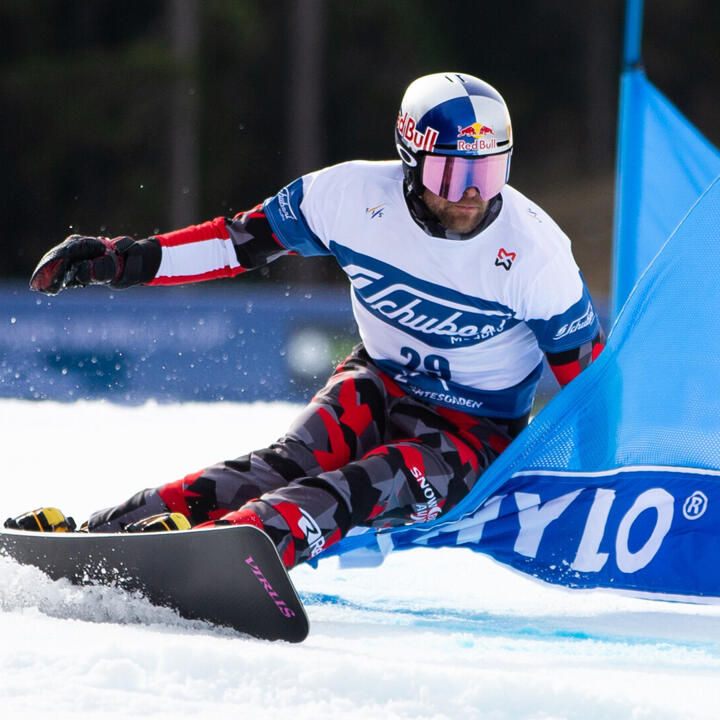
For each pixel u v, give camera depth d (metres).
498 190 11.45
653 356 12.01
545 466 12.38
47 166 84.81
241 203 87.81
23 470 21.84
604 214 90.56
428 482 11.95
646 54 100.75
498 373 12.66
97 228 84.50
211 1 88.50
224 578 9.95
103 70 85.19
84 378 38.16
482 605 12.70
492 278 11.73
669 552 12.34
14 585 10.47
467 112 11.28
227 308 39.41
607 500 12.43
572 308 11.90
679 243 11.70
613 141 96.69
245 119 88.69
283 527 10.71
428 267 11.84
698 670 9.73
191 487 12.19
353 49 94.00
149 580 10.18
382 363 13.02
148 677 8.06
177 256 12.66
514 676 8.08
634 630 11.55
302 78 85.94
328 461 12.45
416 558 15.41
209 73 88.62
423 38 95.50
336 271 67.88
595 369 11.82
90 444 25.41
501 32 97.88
